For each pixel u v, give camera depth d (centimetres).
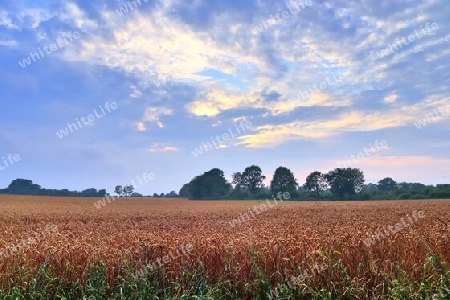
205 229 1461
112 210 3488
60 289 743
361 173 8112
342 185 8144
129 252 855
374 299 662
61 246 873
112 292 750
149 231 1434
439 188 8531
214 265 825
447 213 2355
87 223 2078
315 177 8412
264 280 735
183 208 3991
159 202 6600
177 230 1462
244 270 784
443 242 884
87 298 716
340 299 679
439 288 677
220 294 726
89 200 6419
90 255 840
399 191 8856
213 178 9338
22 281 741
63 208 3775
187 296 701
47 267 795
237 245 892
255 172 9488
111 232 1448
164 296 720
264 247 860
